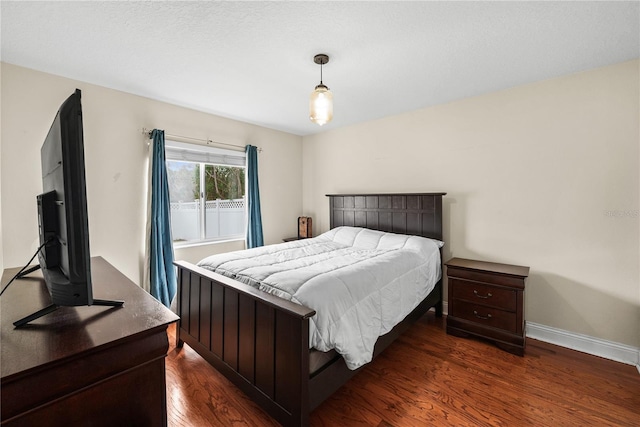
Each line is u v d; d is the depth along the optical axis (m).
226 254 2.43
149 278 2.82
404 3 1.49
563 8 1.52
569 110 2.34
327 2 1.48
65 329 0.89
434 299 2.89
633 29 1.70
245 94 2.75
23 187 2.19
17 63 2.13
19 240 2.18
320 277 1.74
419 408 1.67
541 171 2.48
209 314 1.95
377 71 2.28
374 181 3.62
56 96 2.33
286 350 1.40
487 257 2.78
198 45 1.89
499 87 2.61
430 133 3.13
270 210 4.03
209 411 1.64
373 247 2.97
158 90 2.66
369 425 1.54
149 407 0.91
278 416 1.44
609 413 1.62
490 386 1.86
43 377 0.71
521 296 2.23
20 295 1.25
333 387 1.55
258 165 3.86
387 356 2.23
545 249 2.48
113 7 1.51
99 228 2.59
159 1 1.47
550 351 2.30
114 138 2.65
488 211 2.77
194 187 3.40
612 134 2.18
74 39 1.82
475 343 2.43
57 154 0.96
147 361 0.90
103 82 2.48
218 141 3.43
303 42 1.86
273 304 1.42
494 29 1.72
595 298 2.27
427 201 3.07
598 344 2.25
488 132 2.75
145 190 2.86
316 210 4.32
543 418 1.58
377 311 1.85
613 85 2.16
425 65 2.18
